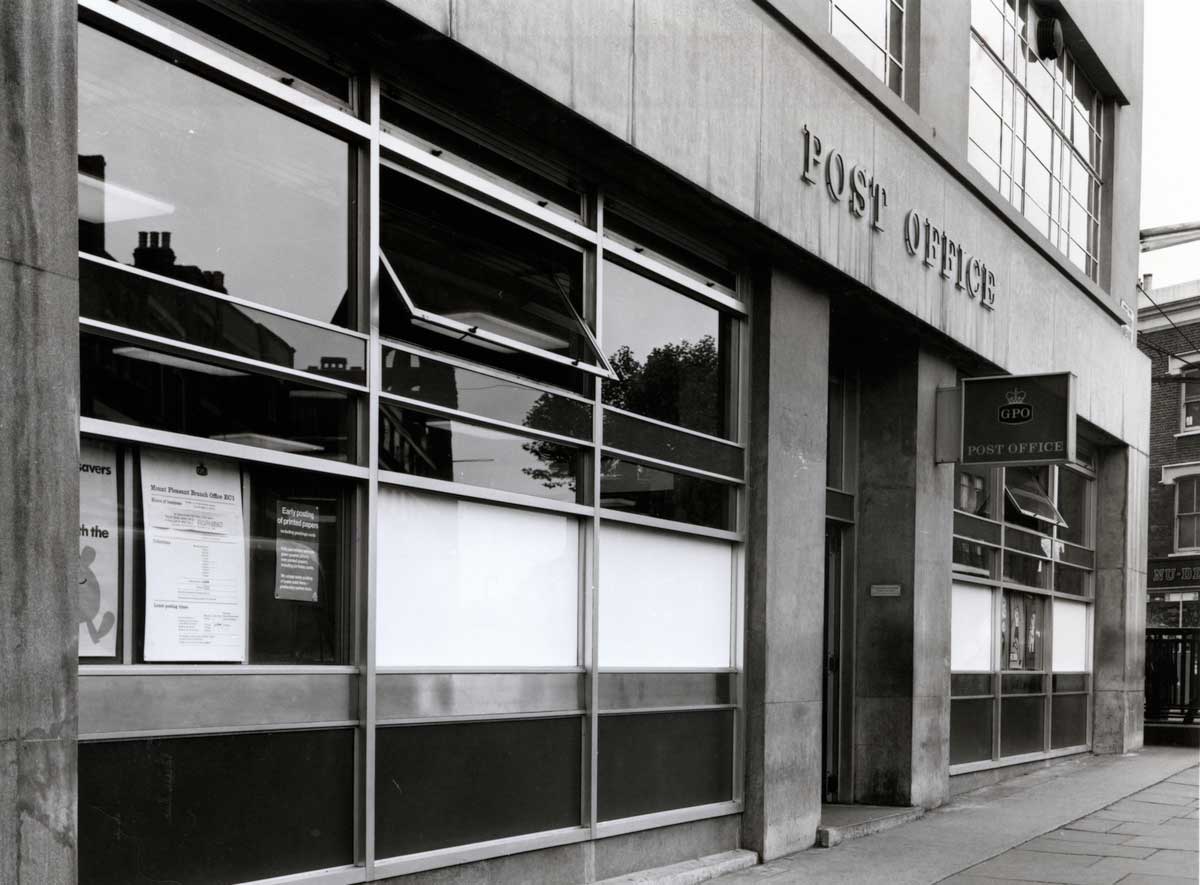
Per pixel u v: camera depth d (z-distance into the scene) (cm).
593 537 796
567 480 784
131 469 527
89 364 505
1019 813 1227
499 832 714
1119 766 1689
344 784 612
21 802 422
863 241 1076
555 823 762
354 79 642
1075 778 1536
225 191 571
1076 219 1780
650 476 871
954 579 1389
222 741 550
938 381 1312
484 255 728
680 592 904
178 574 544
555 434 762
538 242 777
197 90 561
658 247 898
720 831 931
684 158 827
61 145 448
